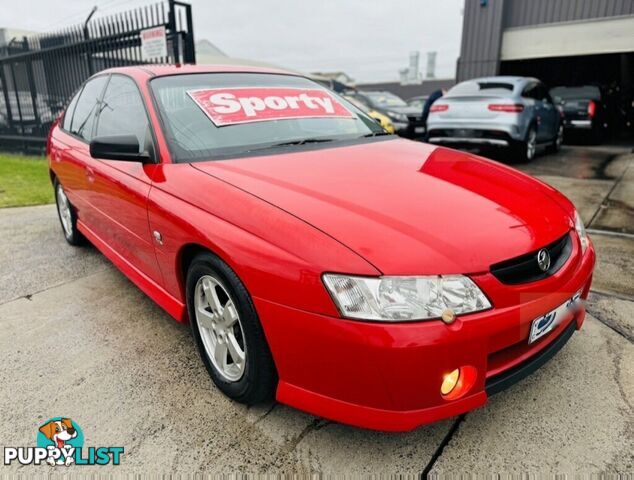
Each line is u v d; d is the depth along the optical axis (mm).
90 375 2287
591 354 2381
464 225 1740
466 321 1553
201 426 1939
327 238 1630
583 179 6285
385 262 1547
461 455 1780
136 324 2777
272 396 1942
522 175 2492
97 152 2223
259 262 1699
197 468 1736
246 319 1788
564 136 10938
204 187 2047
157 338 2621
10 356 2453
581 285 1964
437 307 1529
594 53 10672
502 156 8445
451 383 1582
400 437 1871
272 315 1678
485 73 11859
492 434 1876
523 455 1772
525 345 1791
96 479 1695
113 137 2266
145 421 1973
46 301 3078
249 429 1921
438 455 1781
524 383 2174
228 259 1790
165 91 2615
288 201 1834
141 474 1714
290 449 1816
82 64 8367
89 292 3213
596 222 4363
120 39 7574
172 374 2291
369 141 2744
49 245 4180
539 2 11008
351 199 1854
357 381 1568
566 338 2012
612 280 3195
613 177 6402
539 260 1773
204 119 2510
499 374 1732
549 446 1812
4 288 3273
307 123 2754
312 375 1660
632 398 2061
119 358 2432
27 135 10031
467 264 1598
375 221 1704
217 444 1845
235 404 2070
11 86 10102
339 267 1558
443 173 2227
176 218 2084
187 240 2031
